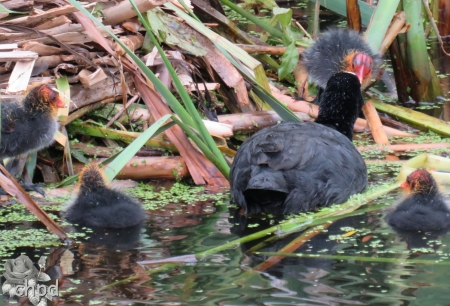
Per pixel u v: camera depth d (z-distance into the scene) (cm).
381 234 933
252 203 1038
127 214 989
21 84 1112
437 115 1526
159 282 777
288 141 1035
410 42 1570
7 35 1190
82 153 1240
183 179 1220
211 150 1129
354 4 1585
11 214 1036
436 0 1870
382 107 1497
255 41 1630
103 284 773
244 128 1355
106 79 1276
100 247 894
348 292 747
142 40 1362
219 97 1445
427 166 1200
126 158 1053
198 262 835
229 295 739
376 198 1077
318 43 1490
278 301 723
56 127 1139
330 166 1029
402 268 812
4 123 1074
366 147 1348
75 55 1198
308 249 878
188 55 1416
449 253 862
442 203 981
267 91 1261
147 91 1267
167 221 1003
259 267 817
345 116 1221
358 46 1462
